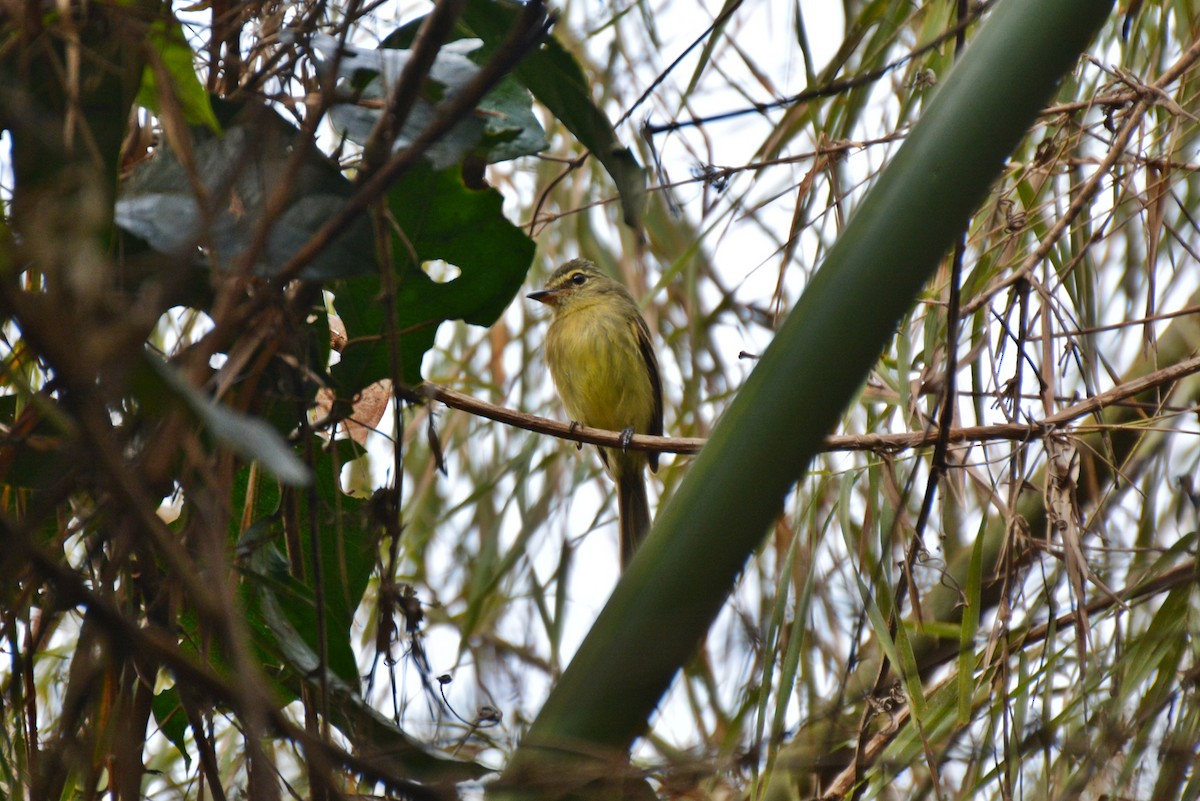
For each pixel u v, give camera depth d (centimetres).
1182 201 832
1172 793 585
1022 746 643
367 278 552
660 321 1047
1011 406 717
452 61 473
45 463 450
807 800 617
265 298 392
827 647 768
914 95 779
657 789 456
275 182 445
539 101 565
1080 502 844
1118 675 659
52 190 356
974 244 790
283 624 562
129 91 416
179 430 375
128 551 433
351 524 579
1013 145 472
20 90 395
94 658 464
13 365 445
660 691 433
